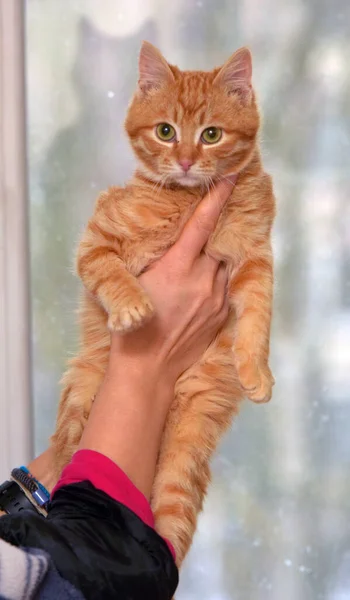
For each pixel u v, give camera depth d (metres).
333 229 2.83
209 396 1.83
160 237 1.85
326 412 2.87
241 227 1.86
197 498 1.80
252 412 2.86
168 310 1.63
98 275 1.75
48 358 2.82
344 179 2.81
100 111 2.78
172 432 1.82
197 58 2.75
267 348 1.79
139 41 2.75
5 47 2.55
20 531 1.03
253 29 2.74
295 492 2.88
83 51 2.75
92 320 1.90
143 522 1.14
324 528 2.88
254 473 2.88
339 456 2.87
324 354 2.85
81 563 1.01
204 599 2.88
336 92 2.77
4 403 2.66
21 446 2.67
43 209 2.79
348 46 2.76
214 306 1.73
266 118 2.78
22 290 2.64
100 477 1.21
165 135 1.88
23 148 2.62
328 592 2.88
